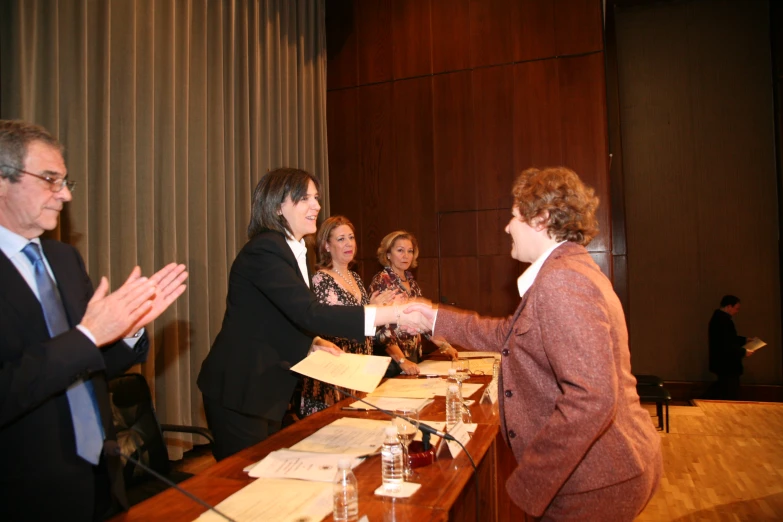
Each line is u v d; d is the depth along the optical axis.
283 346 1.88
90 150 3.01
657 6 6.69
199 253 3.73
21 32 2.64
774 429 4.55
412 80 5.14
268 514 1.14
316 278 2.81
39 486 1.19
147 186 3.31
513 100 4.83
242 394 1.78
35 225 1.27
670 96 6.67
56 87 2.80
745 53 6.47
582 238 1.40
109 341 1.17
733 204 6.50
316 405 2.49
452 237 4.98
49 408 1.23
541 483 1.16
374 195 5.23
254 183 4.32
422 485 1.32
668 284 6.69
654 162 6.72
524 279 1.41
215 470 1.42
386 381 2.57
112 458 1.31
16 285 1.22
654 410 5.37
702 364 6.57
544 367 1.29
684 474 3.57
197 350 3.69
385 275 3.44
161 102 3.46
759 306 6.41
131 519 1.14
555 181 1.40
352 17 5.34
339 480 1.14
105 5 3.05
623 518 1.25
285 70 4.71
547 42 4.76
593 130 4.62
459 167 4.98
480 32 4.95
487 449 1.66
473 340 1.75
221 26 3.95
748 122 6.46
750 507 3.03
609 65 6.41
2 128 1.23
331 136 5.39
